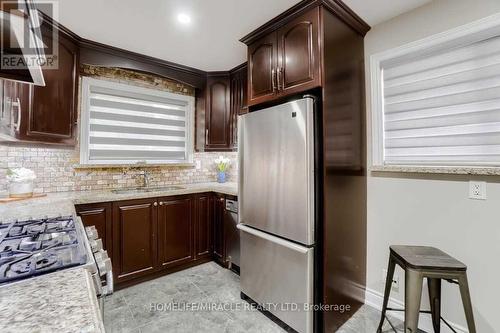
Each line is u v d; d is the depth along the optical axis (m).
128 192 2.46
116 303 2.04
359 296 1.96
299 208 1.60
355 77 1.88
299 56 1.68
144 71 2.57
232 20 1.87
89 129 2.56
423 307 1.72
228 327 1.76
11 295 0.61
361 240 1.96
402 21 1.80
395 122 1.89
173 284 2.36
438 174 1.65
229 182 3.35
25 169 2.01
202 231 2.80
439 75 1.68
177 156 3.22
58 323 0.50
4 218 1.32
